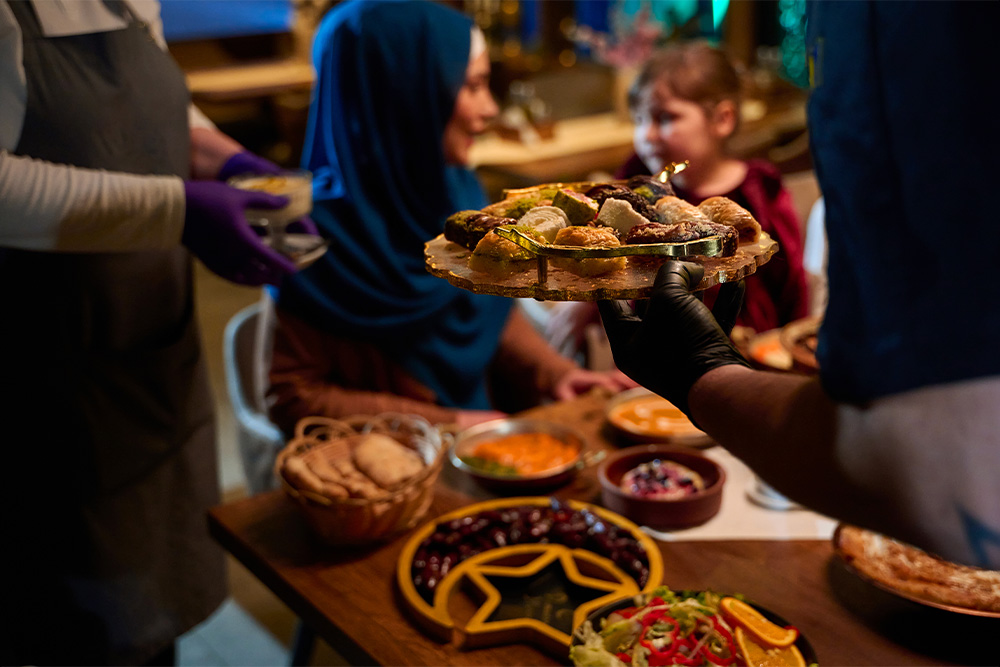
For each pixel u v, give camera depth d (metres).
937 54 0.55
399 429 1.53
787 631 0.97
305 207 1.50
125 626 1.60
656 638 0.98
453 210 2.00
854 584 1.14
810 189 2.60
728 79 1.96
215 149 1.71
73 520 1.53
